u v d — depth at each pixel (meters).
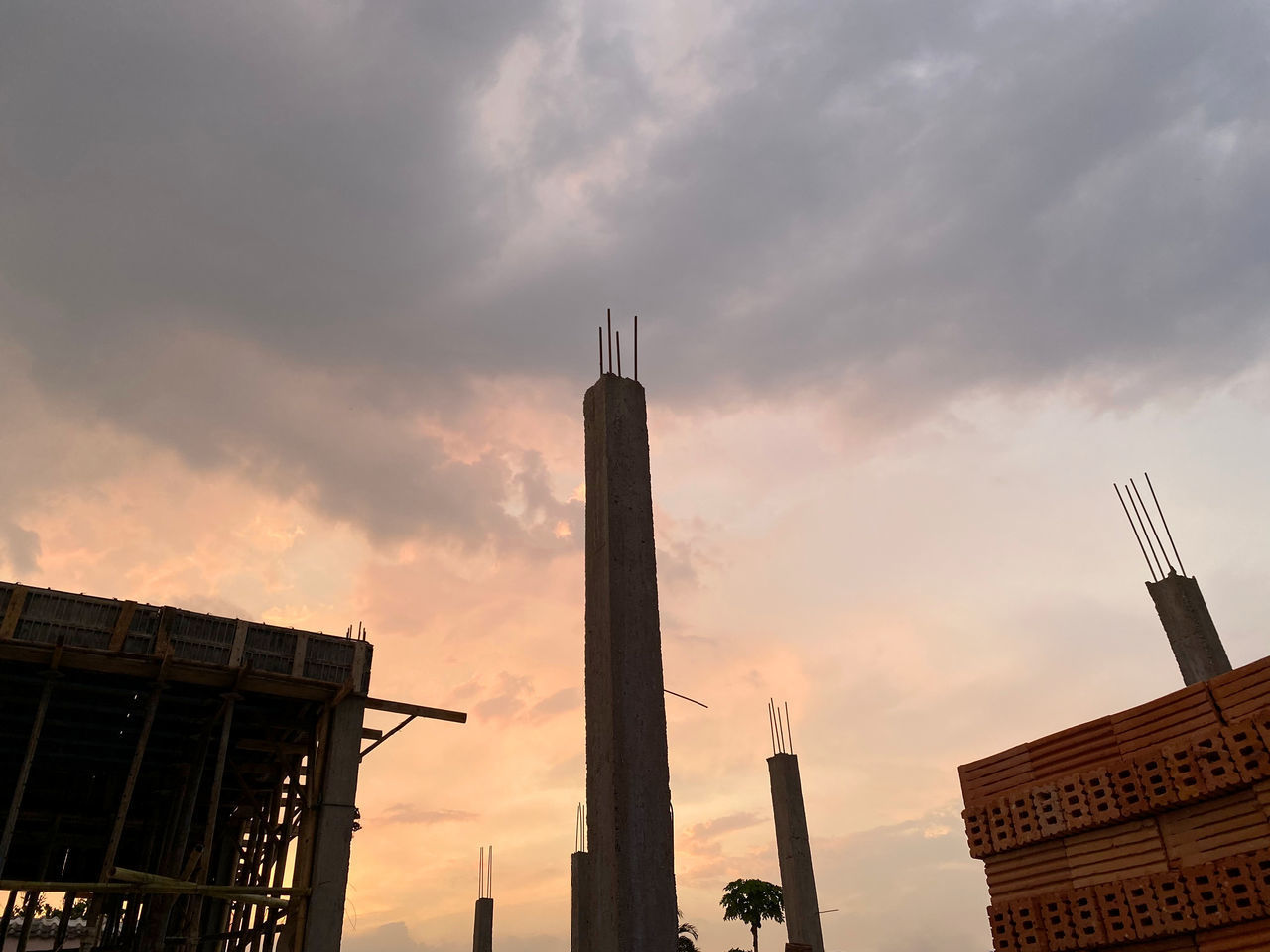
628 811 8.02
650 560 9.51
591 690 8.91
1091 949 8.04
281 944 22.28
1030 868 8.76
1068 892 8.21
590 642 9.16
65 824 29.12
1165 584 20.16
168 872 23.36
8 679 21.98
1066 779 8.46
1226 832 7.20
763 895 46.34
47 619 21.30
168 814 28.53
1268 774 6.88
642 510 9.77
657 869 7.94
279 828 27.89
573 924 36.53
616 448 9.94
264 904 22.83
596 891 7.93
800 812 27.36
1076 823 8.26
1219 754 7.29
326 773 23.91
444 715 26.05
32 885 19.12
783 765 28.16
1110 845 8.05
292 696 24.44
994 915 8.90
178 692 23.95
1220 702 7.50
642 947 7.49
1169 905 7.39
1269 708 7.00
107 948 28.98
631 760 8.28
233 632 23.50
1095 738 8.51
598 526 9.61
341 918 22.42
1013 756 9.27
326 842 23.16
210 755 27.67
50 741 26.12
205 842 21.98
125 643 21.88
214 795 22.56
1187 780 7.47
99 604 22.00
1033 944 8.38
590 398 10.59
